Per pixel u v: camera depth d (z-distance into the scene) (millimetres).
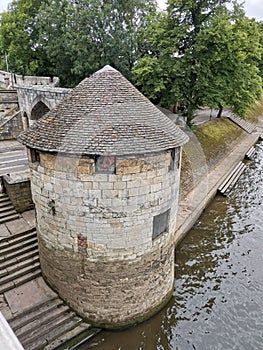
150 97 19812
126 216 8180
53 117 8461
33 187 9117
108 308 9180
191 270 12781
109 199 7914
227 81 20844
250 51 21562
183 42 19453
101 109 7914
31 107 22109
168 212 9250
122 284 8945
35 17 29266
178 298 11148
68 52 24297
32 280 10406
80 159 7539
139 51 25859
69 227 8516
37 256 11109
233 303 11062
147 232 8672
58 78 25984
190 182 17359
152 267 9273
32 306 9227
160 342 9328
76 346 8828
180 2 18297
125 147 7316
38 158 8562
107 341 9234
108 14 23422
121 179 7727
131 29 24938
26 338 8453
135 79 21375
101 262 8633
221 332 9820
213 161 24375
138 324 9711
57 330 8883
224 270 12852
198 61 18656
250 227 16406
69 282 9219
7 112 25406
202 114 34344
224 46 18297
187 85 19453
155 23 20812
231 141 30281
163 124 8500
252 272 12797
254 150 31500
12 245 11234
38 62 32656
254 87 25172
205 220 16984
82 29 23828
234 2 18891
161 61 19281
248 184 22438
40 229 9484
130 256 8680
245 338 9633
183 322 10102
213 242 14883
